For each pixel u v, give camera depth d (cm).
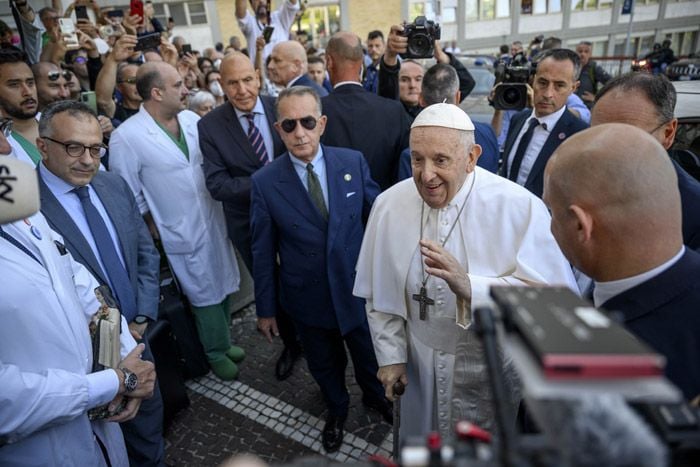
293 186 214
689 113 319
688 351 81
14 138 226
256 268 228
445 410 165
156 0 1709
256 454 239
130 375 150
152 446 205
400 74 315
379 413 259
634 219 82
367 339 235
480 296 134
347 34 260
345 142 260
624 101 160
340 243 214
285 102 204
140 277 217
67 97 306
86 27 461
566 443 42
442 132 138
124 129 272
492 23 2031
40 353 127
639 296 85
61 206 183
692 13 2161
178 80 274
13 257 123
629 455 40
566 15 2058
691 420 52
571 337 42
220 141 272
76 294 146
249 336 343
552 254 143
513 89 302
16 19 422
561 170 90
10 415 116
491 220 150
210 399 279
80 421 139
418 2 1888
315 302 222
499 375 49
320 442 244
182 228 278
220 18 1766
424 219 160
